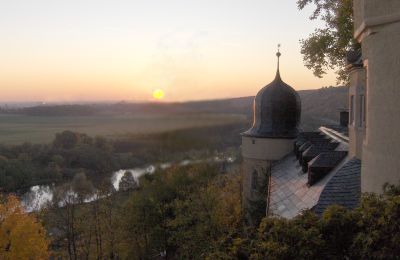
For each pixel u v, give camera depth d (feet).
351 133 49.21
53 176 142.61
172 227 95.04
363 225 20.76
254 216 80.64
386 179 28.63
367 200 21.72
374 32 29.78
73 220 104.17
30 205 130.41
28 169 145.79
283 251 20.34
